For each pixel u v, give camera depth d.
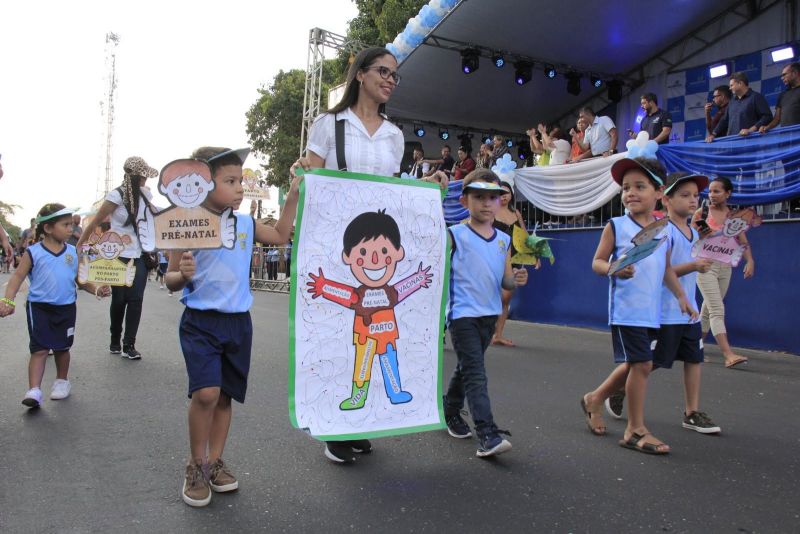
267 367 5.69
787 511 2.63
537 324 9.30
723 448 3.48
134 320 6.05
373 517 2.55
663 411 4.28
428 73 13.38
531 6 10.83
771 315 6.59
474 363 3.39
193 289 2.75
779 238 6.52
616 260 3.45
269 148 30.03
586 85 14.23
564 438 3.67
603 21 11.41
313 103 17.44
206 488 2.67
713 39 11.69
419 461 3.26
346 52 17.84
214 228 2.62
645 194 3.54
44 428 3.75
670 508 2.65
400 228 3.21
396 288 3.19
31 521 2.47
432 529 2.44
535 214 9.83
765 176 6.55
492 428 3.28
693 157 7.25
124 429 3.73
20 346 6.86
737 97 7.70
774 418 4.11
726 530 2.45
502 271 3.57
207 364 2.67
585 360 6.16
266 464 3.18
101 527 2.42
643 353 3.42
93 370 5.51
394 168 3.35
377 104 3.29
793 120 7.04
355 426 3.05
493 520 2.53
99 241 4.97
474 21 11.31
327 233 3.02
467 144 16.33
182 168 2.58
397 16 17.27
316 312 2.98
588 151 9.80
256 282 18.55
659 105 12.77
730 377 5.35
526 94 14.51
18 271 4.24
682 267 3.83
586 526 2.47
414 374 3.23
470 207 3.57
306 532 2.40
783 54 10.35
